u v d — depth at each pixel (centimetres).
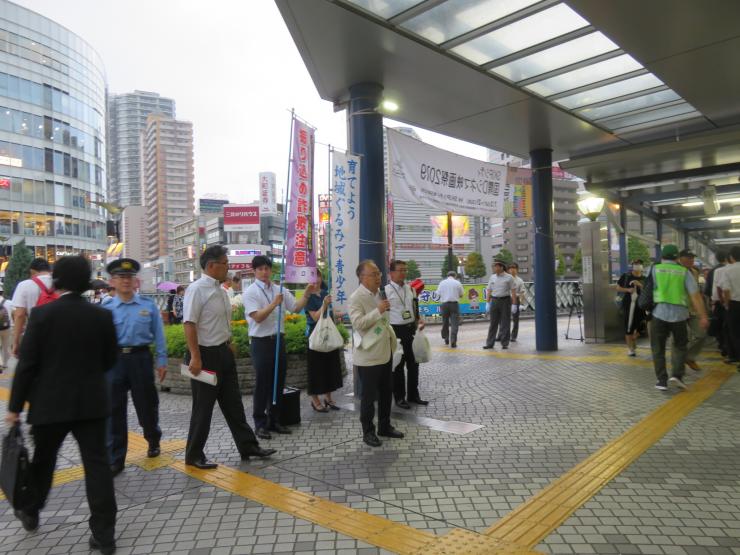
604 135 951
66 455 475
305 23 536
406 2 507
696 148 878
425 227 6988
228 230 8062
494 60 638
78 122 6294
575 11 514
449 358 990
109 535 290
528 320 2042
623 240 1281
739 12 514
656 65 639
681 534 295
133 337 433
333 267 611
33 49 5678
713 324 877
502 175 946
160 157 15125
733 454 425
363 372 479
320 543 293
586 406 591
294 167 558
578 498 346
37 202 5716
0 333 965
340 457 443
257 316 495
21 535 318
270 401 523
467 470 405
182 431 542
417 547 285
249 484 385
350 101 701
